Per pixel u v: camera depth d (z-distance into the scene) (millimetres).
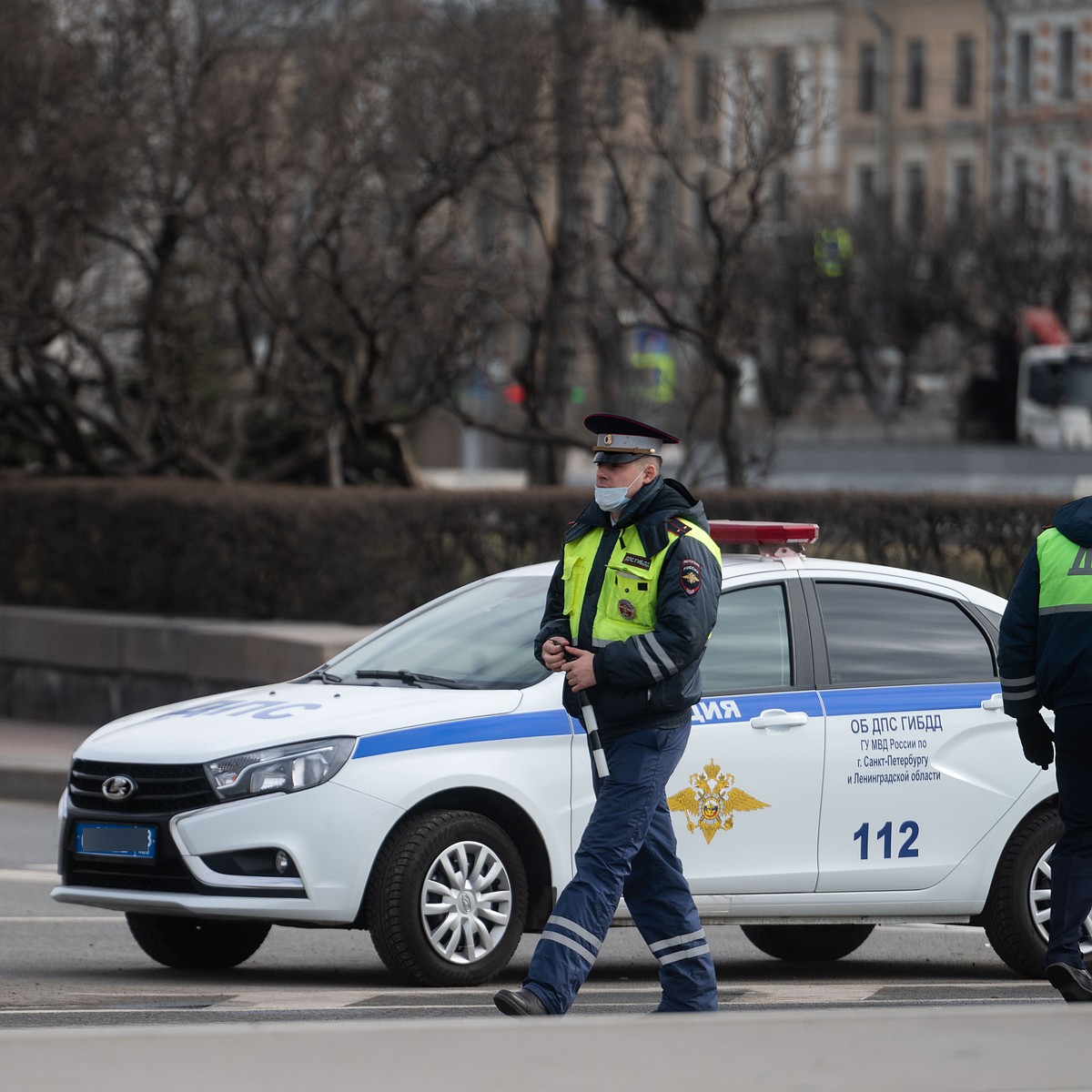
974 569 60438
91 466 82750
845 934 35906
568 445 78250
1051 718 33219
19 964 32906
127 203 78938
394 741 29391
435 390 79562
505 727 29984
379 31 80562
